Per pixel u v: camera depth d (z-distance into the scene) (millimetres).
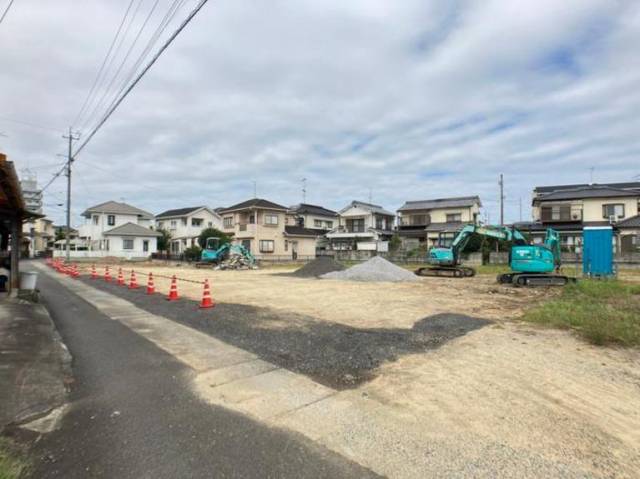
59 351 5484
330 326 7102
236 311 8734
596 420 3330
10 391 3908
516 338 6082
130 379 4422
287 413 3527
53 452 2885
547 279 14539
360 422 3334
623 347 5500
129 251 42344
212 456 2822
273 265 31969
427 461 2725
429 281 16750
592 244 15641
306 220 48812
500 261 27703
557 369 4598
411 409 3580
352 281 16844
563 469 2605
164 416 3484
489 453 2814
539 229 32938
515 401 3727
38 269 25188
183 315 8336
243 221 38844
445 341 5957
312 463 2723
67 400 3857
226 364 4945
